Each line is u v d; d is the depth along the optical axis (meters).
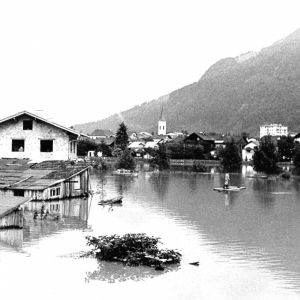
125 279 26.61
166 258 29.47
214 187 77.19
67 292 24.53
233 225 42.69
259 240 36.72
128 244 30.06
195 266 29.34
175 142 183.00
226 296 24.72
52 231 37.84
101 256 30.11
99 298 23.91
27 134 64.50
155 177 96.62
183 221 44.12
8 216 38.47
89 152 161.12
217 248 33.88
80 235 36.47
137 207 52.50
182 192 68.81
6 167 58.47
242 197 64.00
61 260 29.61
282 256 32.06
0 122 64.19
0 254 30.45
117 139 187.00
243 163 157.00
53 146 64.50
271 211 51.62
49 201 53.75
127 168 110.38
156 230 39.47
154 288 25.48
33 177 55.44
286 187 79.88
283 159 156.25
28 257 30.02
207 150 167.88
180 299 24.17
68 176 56.06
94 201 56.56
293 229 41.34
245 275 27.92
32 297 23.72
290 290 25.69
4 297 23.61
